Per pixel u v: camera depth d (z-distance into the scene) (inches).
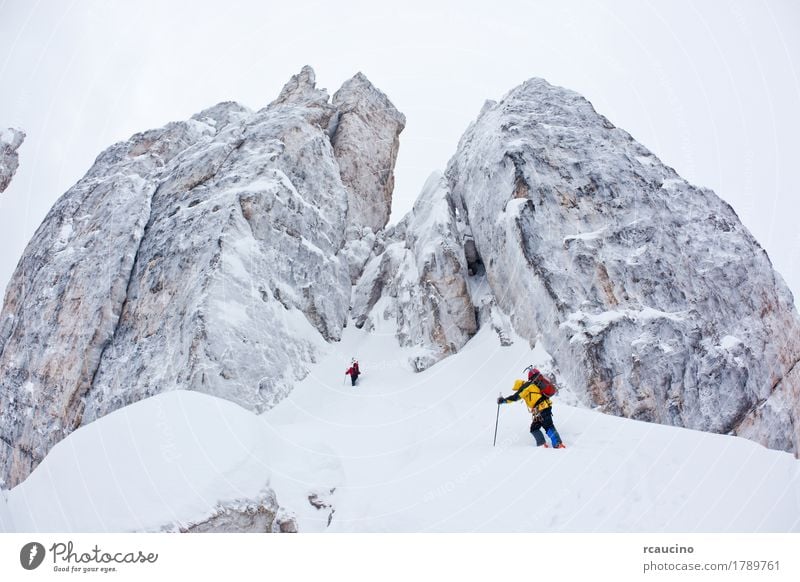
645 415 455.2
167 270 592.1
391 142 967.0
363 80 970.1
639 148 659.4
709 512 261.0
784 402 502.3
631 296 522.3
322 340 633.6
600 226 571.8
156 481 281.9
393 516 292.8
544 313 522.3
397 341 641.6
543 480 291.9
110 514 267.9
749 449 311.1
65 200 778.8
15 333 652.1
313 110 831.7
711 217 594.9
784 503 274.7
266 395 515.5
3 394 610.2
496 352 550.6
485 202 649.6
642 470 289.4
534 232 564.7
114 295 595.2
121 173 764.6
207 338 505.0
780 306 556.7
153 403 325.1
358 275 783.1
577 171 615.8
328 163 793.6
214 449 310.2
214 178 697.0
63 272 653.3
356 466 388.5
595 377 467.2
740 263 563.5
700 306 524.7
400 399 523.2
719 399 474.6
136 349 551.8
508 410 433.7
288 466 364.5
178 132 839.7
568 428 366.0
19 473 546.6
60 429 535.5
